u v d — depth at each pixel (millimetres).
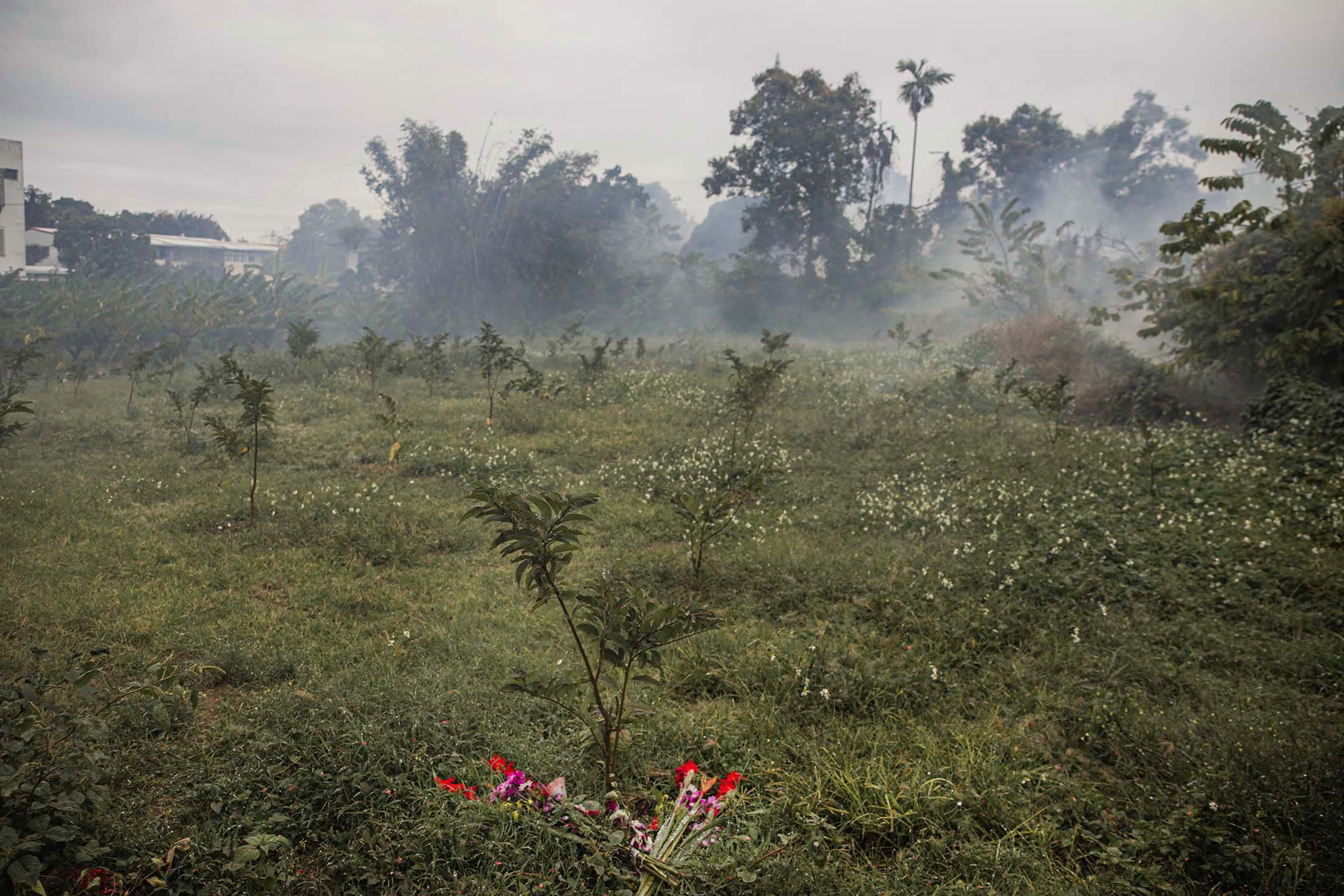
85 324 20469
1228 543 7184
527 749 3824
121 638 5020
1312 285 11953
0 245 37062
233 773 3580
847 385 16625
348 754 3625
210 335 23953
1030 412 14680
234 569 6391
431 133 34844
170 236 56750
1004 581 6445
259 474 9531
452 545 7277
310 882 3002
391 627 5457
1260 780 3734
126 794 3428
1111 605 6156
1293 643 5414
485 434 12031
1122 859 3338
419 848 3143
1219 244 13242
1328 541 7266
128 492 8422
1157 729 4281
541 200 36062
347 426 12477
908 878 3191
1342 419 10438
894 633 5594
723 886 3047
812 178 36188
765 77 36406
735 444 11219
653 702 4477
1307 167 13602
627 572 6574
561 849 3219
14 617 5133
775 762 3949
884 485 9312
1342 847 3346
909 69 36500
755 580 6465
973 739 4188
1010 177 39719
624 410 14023
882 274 37281
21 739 3080
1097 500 8766
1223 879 3266
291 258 66188
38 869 2660
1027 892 3113
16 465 9461
